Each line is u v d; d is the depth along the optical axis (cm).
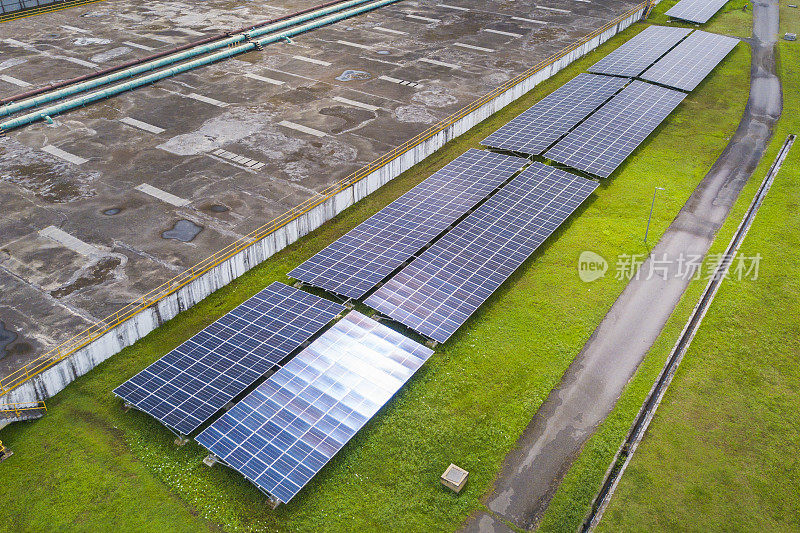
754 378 3531
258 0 9944
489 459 3072
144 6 9550
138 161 5428
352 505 2850
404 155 5409
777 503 2886
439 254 4256
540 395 3406
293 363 3416
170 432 3152
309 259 4247
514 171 5212
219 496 2867
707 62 7544
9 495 2852
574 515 2833
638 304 4056
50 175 5209
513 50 8000
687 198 5125
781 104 6775
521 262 4234
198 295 4022
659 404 3369
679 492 2927
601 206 5006
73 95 6531
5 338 3641
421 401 3350
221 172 5297
